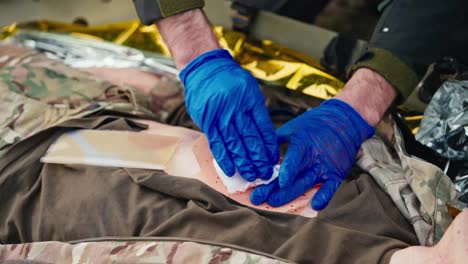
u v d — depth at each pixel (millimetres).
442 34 1452
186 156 1370
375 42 1493
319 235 1104
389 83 1432
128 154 1338
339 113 1375
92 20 2281
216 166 1330
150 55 1896
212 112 1271
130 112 1511
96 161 1316
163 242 1108
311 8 2109
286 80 1739
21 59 1674
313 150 1304
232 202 1236
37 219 1262
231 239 1108
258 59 1849
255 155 1260
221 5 2094
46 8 2369
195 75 1350
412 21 1462
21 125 1421
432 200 1167
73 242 1170
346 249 1068
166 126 1481
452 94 1340
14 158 1341
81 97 1545
